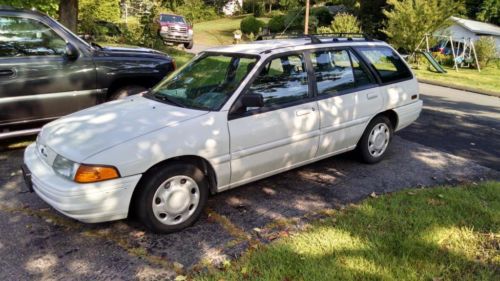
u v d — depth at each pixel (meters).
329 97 4.62
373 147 5.30
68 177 3.27
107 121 3.71
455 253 3.27
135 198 3.47
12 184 4.61
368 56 5.20
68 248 3.41
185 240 3.53
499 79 18.88
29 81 5.16
